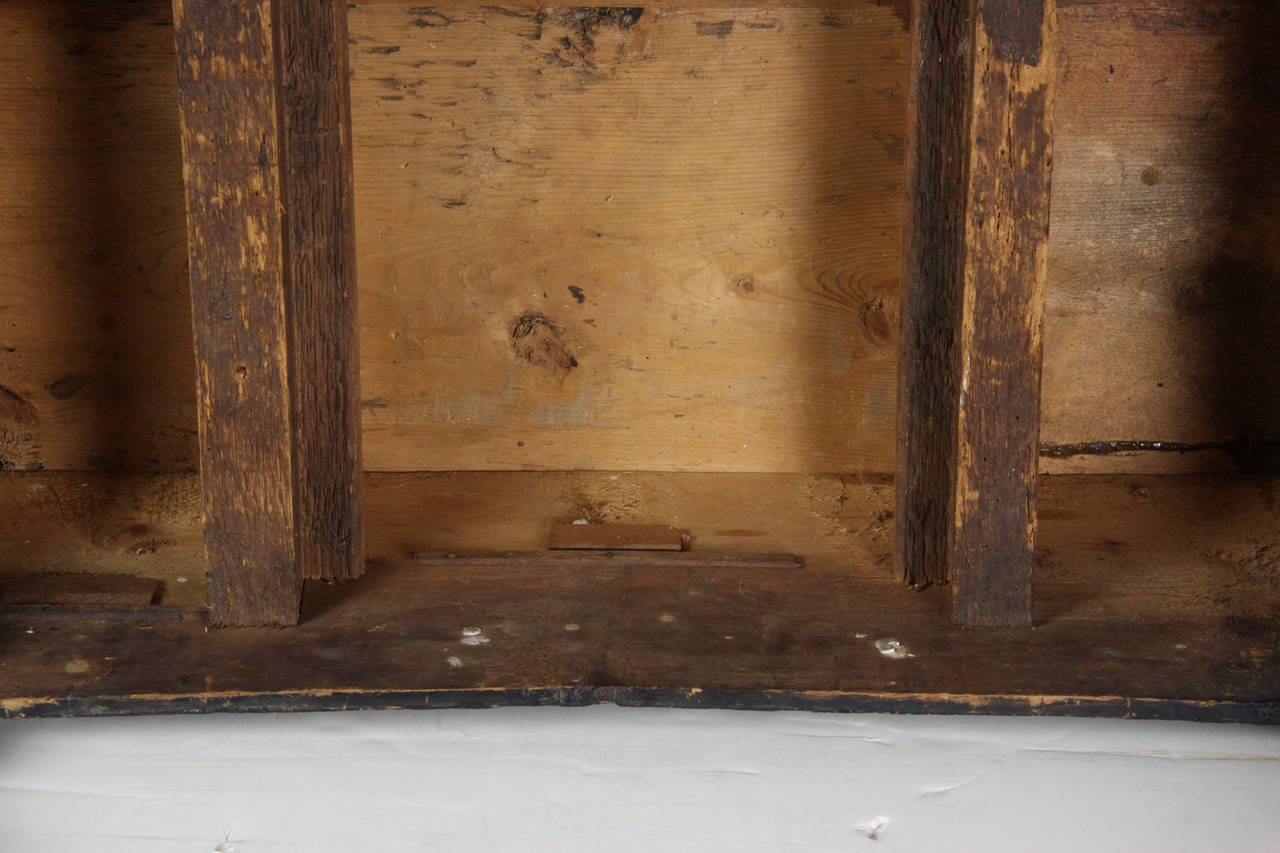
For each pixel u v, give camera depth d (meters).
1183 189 2.83
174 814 1.84
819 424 2.92
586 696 2.00
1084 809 1.87
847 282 2.84
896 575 2.41
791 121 2.76
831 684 2.02
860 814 1.86
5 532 2.56
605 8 2.71
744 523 2.69
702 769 1.96
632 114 2.76
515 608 2.29
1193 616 2.27
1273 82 2.78
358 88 2.72
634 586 2.39
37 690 1.97
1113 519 2.71
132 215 2.77
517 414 2.92
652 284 2.85
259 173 2.00
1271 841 1.80
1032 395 2.12
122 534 2.57
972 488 2.17
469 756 1.99
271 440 2.12
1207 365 2.92
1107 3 2.74
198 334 2.07
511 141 2.77
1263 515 2.72
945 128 2.19
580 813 1.86
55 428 2.87
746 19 2.72
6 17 2.66
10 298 2.79
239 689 1.99
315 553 2.38
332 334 2.28
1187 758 2.00
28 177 2.74
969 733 2.07
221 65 1.96
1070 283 2.88
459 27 2.71
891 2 2.70
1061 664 2.09
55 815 1.83
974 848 1.79
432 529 2.63
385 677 2.03
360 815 1.84
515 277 2.84
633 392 2.91
